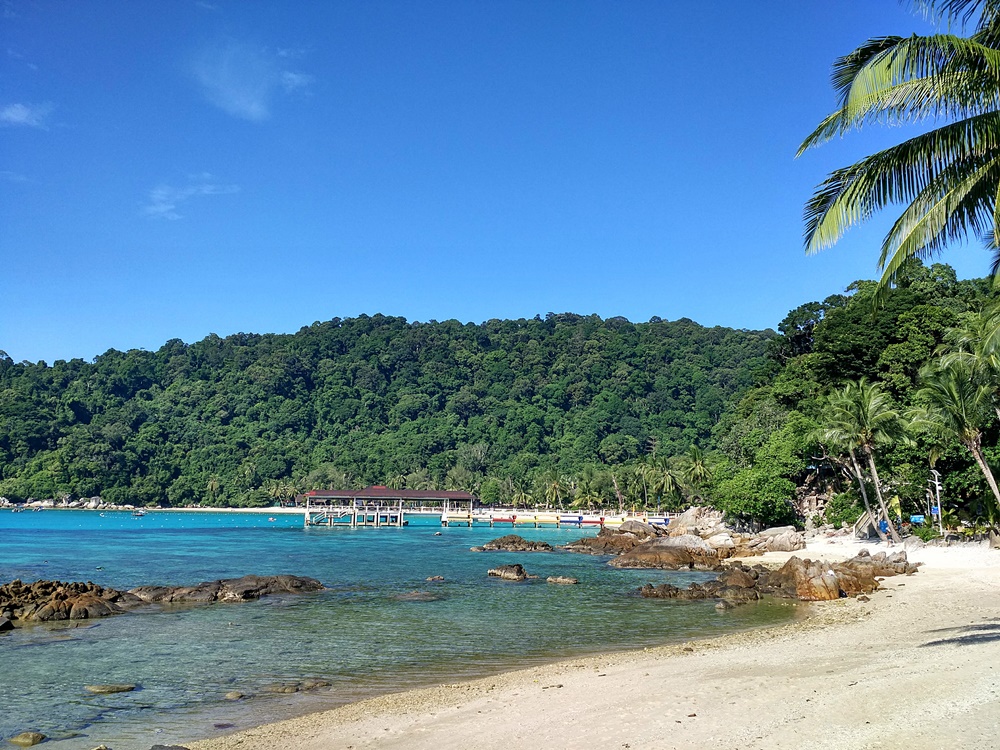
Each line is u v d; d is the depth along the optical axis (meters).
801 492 73.00
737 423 84.88
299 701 17.69
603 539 76.00
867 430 54.41
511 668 21.27
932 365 45.88
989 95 14.61
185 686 19.34
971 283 80.38
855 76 14.55
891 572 40.38
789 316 93.62
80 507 185.25
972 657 16.77
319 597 37.28
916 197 15.70
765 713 13.21
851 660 18.22
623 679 17.91
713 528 76.44
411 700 17.28
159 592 35.72
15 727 15.82
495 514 127.75
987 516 50.06
